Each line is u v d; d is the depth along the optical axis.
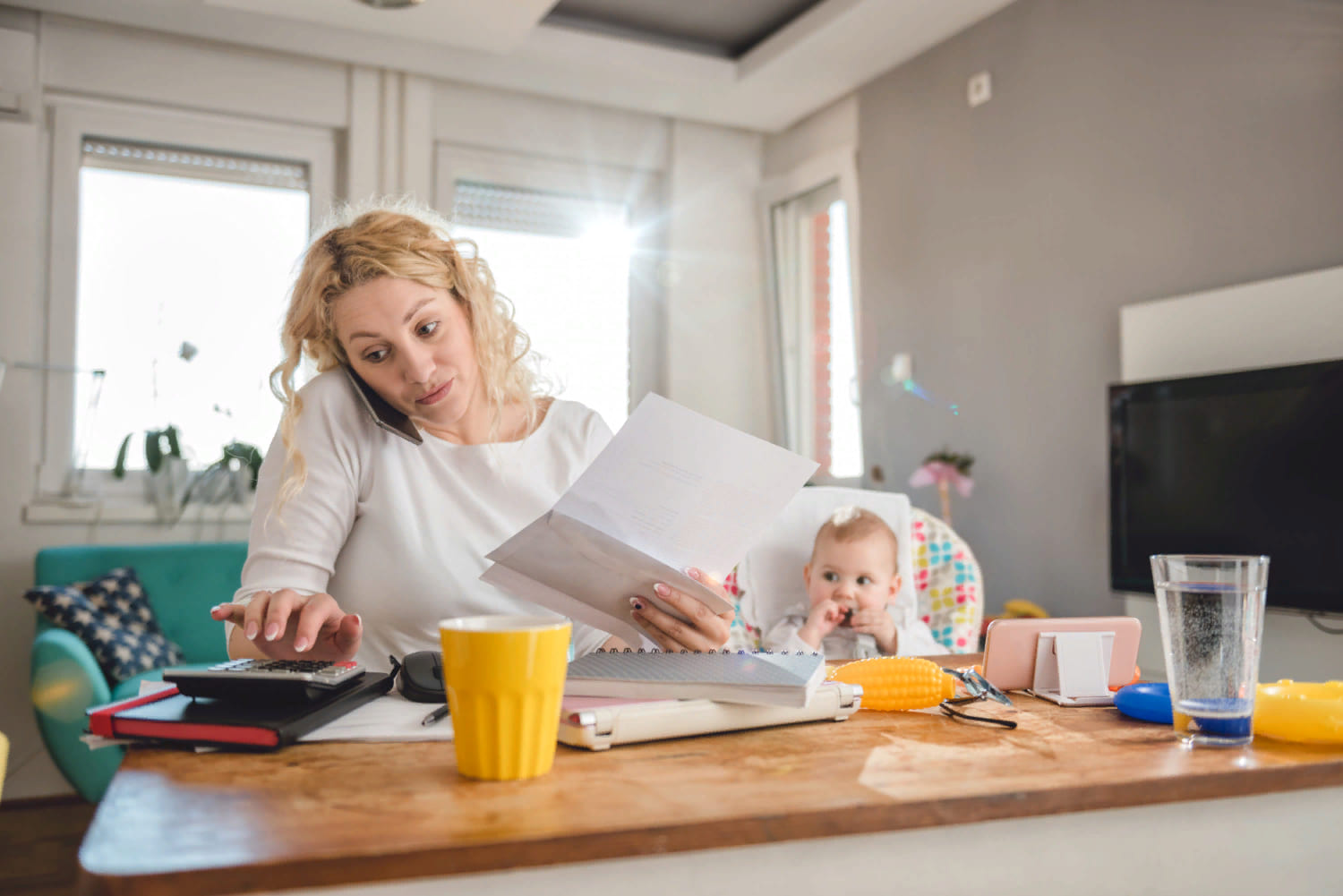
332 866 0.45
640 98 3.81
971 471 3.19
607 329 4.00
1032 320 2.96
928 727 0.74
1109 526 2.54
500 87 3.71
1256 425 2.15
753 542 0.85
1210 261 2.43
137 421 3.26
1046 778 0.58
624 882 0.50
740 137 4.18
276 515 1.01
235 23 3.14
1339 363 1.99
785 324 4.12
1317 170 2.19
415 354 1.02
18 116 3.04
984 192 3.15
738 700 0.70
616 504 0.83
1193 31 2.48
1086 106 2.79
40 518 3.05
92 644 2.65
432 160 3.68
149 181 3.30
